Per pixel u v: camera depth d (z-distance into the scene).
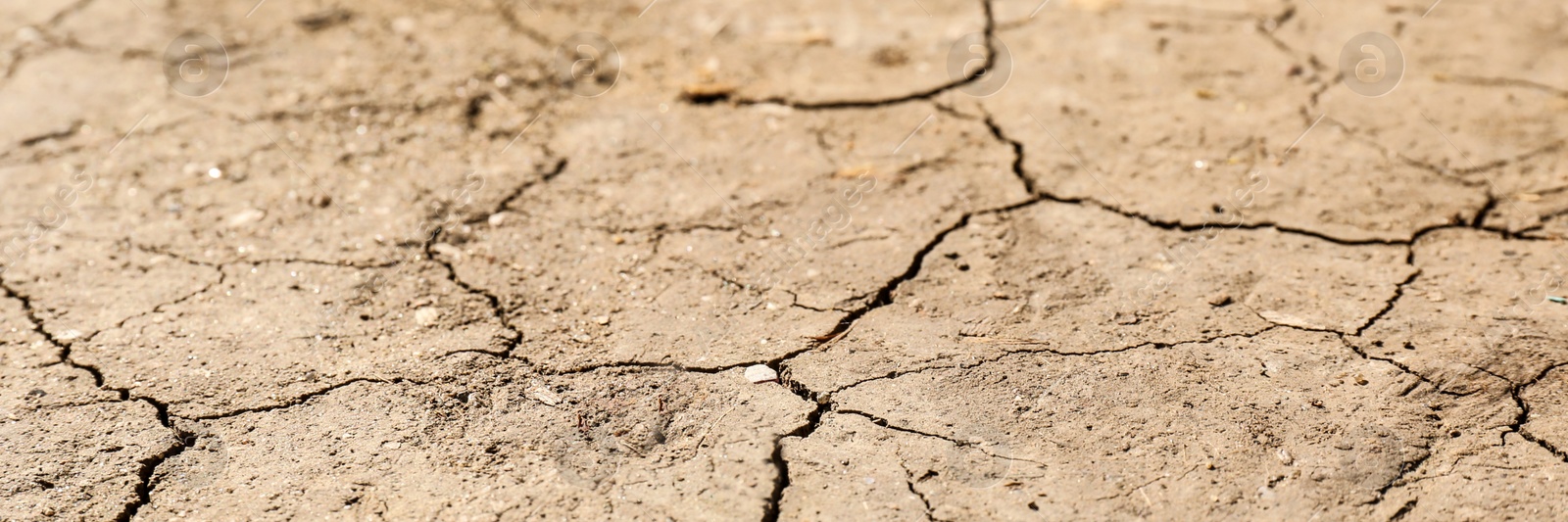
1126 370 1.19
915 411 1.17
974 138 1.38
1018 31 1.50
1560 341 1.20
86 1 1.55
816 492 1.13
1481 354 1.19
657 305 1.24
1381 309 1.23
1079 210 1.31
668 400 1.18
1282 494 1.12
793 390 1.18
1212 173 1.34
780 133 1.39
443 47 1.49
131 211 1.32
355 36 1.50
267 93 1.43
